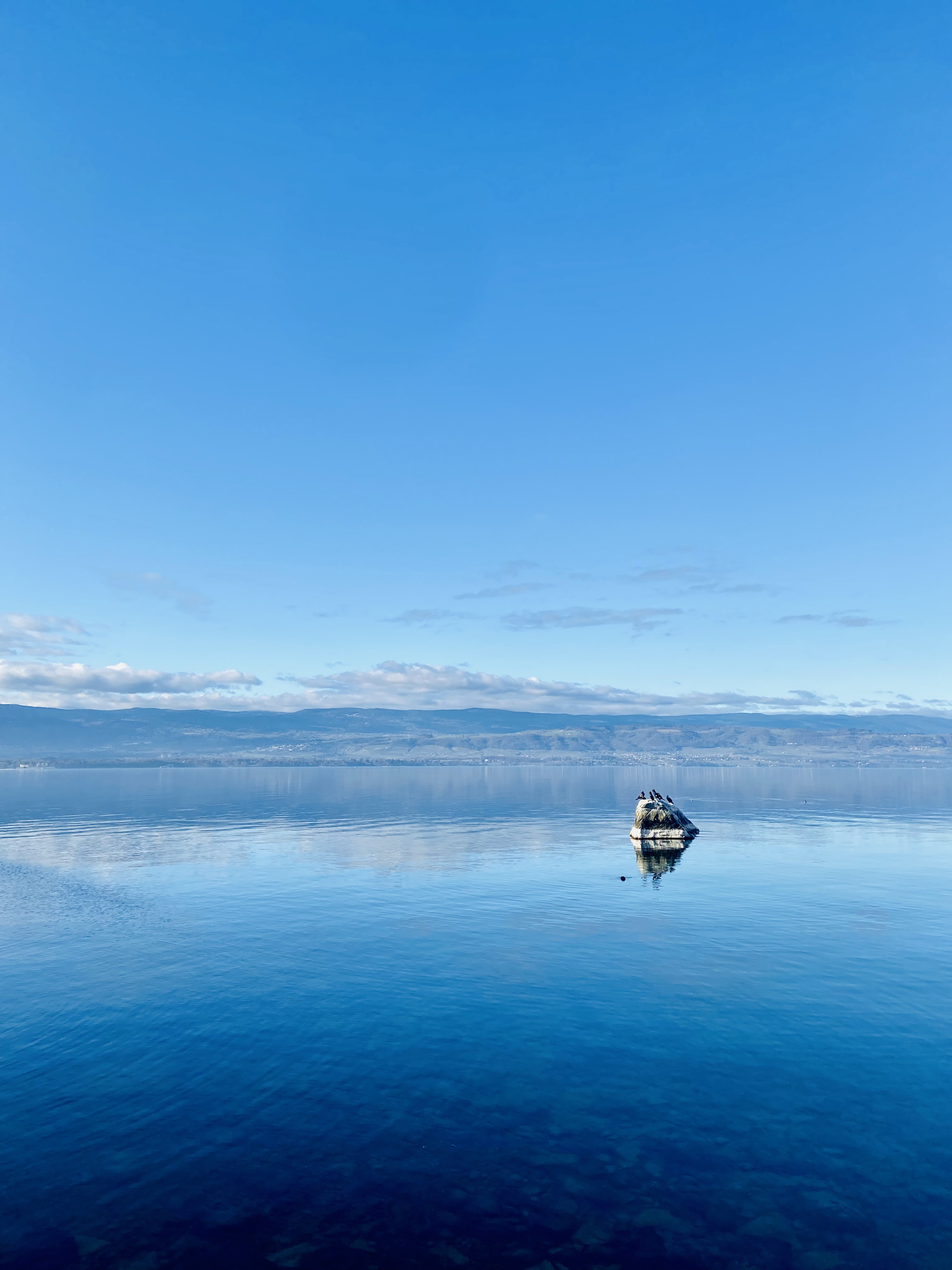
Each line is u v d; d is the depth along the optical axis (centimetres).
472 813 9875
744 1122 1631
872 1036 2058
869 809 10594
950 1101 1711
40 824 8206
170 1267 1202
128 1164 1486
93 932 3225
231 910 3653
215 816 9319
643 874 4644
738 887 4191
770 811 10050
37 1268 1196
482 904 3778
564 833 7150
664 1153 1522
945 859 5266
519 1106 1711
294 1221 1319
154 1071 1884
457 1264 1212
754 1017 2200
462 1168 1476
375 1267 1202
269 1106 1712
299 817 9169
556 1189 1405
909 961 2736
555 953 2862
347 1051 1994
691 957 2802
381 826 7931
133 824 8169
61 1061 1936
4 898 3938
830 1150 1524
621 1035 2086
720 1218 1320
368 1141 1572
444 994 2412
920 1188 1399
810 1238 1265
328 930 3250
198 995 2412
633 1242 1258
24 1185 1417
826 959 2761
